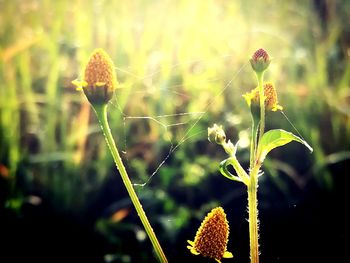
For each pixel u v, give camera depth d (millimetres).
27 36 369
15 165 296
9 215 291
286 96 340
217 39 382
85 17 361
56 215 298
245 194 300
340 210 296
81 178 305
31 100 328
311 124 341
